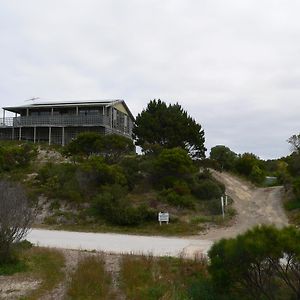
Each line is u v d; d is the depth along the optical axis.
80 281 13.25
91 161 31.86
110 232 24.55
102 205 27.25
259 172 42.81
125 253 17.52
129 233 24.33
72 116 46.66
